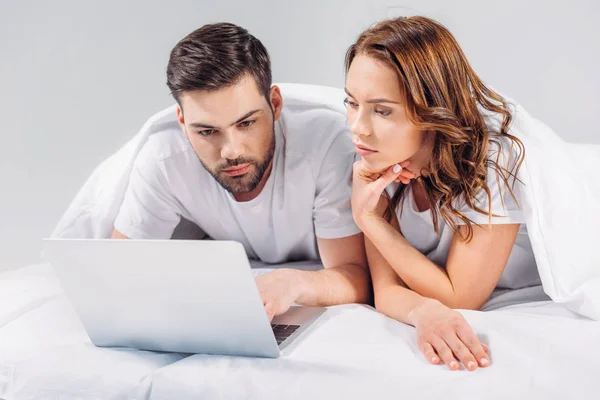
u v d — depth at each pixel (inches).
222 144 52.9
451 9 84.7
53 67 89.0
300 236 63.7
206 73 50.3
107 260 42.2
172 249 40.1
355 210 53.9
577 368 38.4
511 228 50.8
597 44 82.3
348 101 49.4
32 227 90.7
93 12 88.0
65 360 44.3
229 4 89.0
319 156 58.5
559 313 49.0
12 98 89.7
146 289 42.5
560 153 53.1
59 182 90.4
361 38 49.3
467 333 42.4
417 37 47.4
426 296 52.4
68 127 89.9
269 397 39.0
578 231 50.5
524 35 83.7
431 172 50.9
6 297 54.1
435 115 47.1
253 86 51.7
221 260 39.5
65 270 43.7
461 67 49.4
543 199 49.7
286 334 45.8
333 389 38.7
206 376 40.9
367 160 49.7
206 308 41.8
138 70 89.0
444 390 37.6
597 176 57.3
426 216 54.7
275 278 51.2
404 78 46.4
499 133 50.3
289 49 89.3
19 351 45.8
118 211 65.7
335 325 47.0
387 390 38.1
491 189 50.1
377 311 52.8
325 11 87.3
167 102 89.7
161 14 88.4
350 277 56.3
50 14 88.2
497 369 39.4
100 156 90.1
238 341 42.5
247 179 54.9
